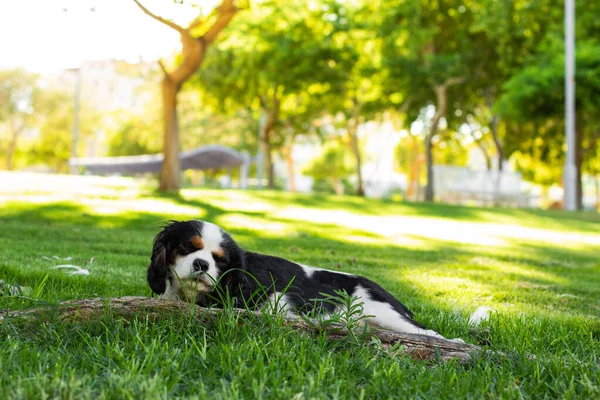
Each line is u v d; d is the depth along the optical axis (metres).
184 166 43.69
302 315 3.89
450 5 29.81
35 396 2.39
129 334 3.28
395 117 41.41
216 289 3.96
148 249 8.59
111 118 68.38
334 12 29.03
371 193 58.94
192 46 19.95
